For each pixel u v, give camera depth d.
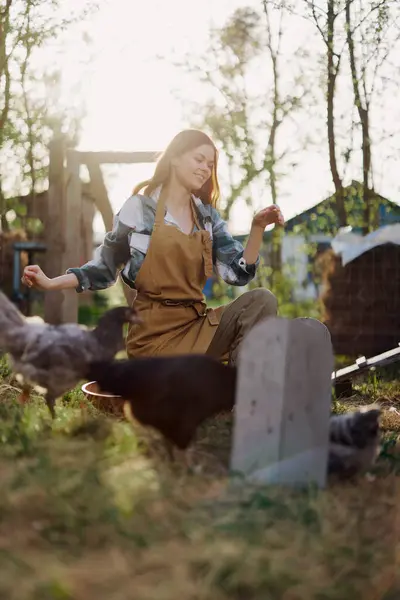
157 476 2.90
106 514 2.45
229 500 2.66
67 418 3.92
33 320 4.36
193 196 4.52
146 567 2.14
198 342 4.29
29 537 2.29
